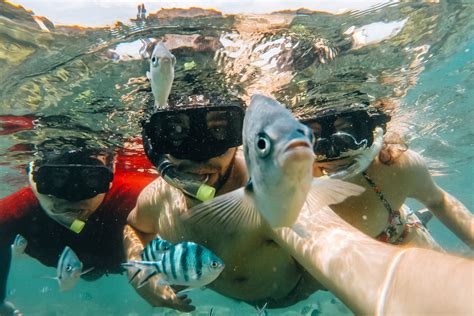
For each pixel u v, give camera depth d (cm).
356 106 80
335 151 42
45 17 46
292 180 12
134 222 48
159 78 32
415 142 122
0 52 51
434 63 68
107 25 47
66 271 48
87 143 90
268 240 35
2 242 74
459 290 12
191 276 29
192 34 50
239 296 44
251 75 60
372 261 17
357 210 44
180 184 34
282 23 50
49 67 55
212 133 35
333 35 53
